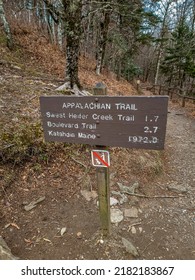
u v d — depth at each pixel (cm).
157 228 244
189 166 417
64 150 326
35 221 238
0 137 297
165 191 319
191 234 240
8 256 184
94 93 165
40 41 854
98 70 1004
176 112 893
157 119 152
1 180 267
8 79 482
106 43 1131
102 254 205
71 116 175
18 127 323
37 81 514
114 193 289
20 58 668
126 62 1515
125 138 165
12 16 905
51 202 263
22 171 288
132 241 225
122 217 254
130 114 157
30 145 305
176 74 1703
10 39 678
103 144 173
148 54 2483
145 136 160
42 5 946
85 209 259
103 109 163
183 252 215
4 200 253
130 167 346
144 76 2595
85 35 1145
